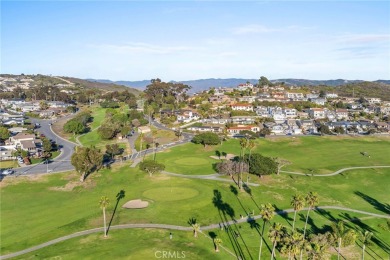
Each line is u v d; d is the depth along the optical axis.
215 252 90.44
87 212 114.31
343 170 168.00
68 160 177.12
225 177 152.50
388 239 104.12
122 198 126.50
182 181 144.38
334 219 115.94
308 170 166.62
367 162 183.12
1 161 171.38
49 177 149.12
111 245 91.38
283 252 82.12
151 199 124.25
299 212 119.50
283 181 149.75
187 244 93.38
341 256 93.12
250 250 93.19
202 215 112.56
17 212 115.19
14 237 97.69
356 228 110.12
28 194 130.88
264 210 85.94
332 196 136.25
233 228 105.44
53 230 101.44
